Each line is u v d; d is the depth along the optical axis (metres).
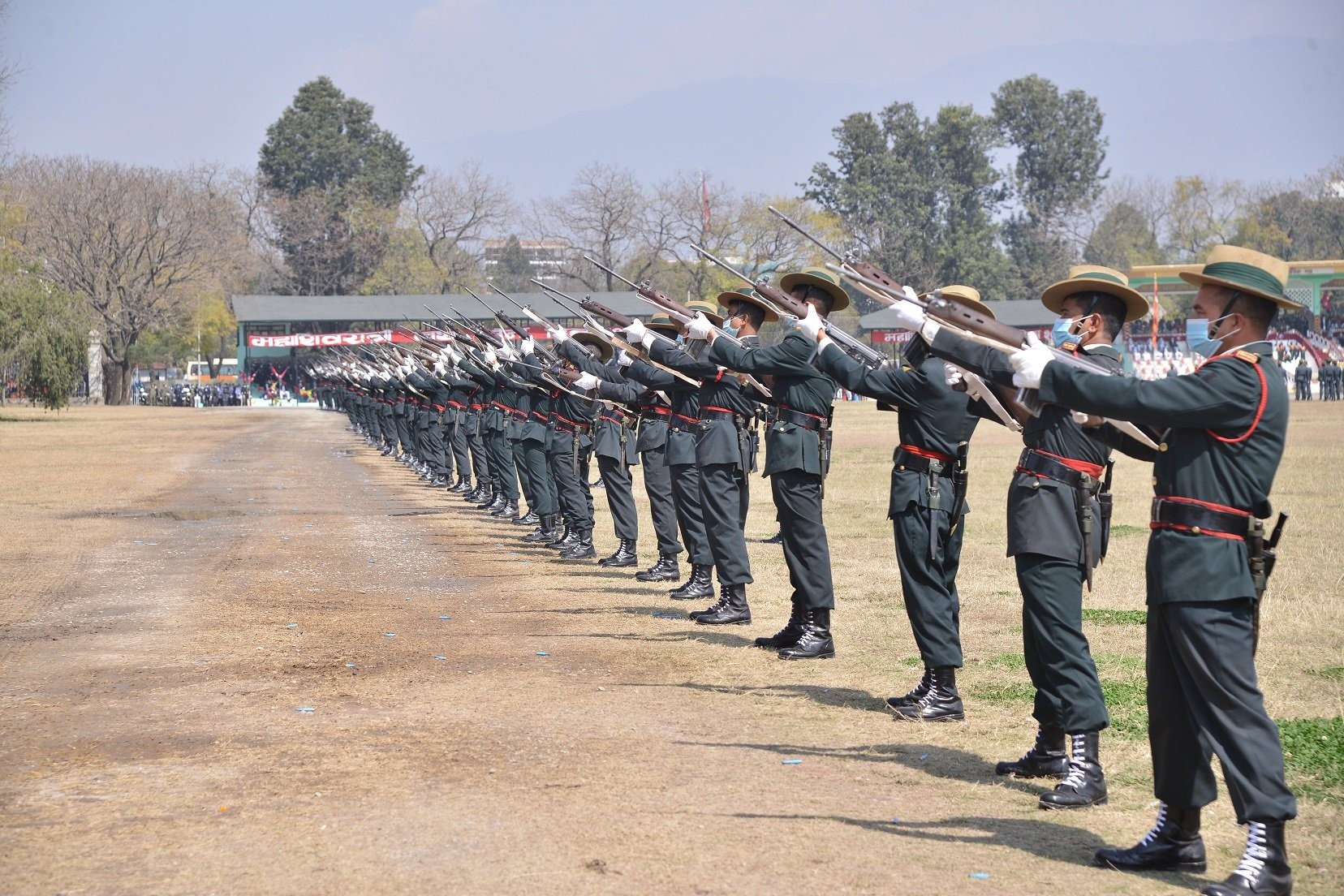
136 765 7.02
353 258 114.94
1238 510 5.23
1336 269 79.31
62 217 85.31
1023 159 109.69
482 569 14.36
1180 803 5.49
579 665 9.48
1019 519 6.69
